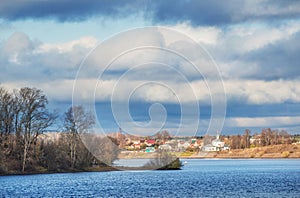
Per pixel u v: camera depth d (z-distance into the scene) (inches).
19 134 3644.2
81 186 2923.2
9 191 2635.3
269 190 2755.9
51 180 3272.6
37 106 3627.0
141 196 2421.3
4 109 3599.9
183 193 2571.4
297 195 2485.2
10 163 3609.7
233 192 2637.8
